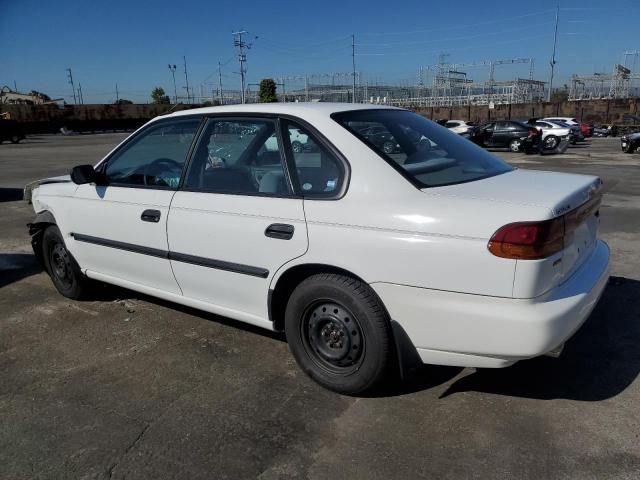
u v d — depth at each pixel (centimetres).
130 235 396
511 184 303
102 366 363
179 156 379
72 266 461
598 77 7800
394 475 249
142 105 5822
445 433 279
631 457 257
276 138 330
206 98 7862
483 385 324
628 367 342
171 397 321
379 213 282
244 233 328
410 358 289
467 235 260
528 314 254
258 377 343
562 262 271
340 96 7988
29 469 259
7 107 4838
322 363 322
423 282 271
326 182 305
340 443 273
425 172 300
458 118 5434
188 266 365
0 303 489
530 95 8362
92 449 273
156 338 405
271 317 335
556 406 301
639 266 552
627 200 979
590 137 3722
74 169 404
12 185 1309
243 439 279
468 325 265
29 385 339
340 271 301
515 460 256
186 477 251
